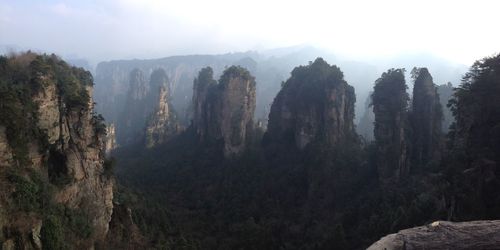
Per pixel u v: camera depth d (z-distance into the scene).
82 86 58.25
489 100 55.31
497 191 48.56
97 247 48.62
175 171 128.38
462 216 49.41
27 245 34.06
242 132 126.19
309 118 108.50
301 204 94.62
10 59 50.72
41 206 38.09
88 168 50.34
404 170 85.38
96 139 53.44
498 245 17.23
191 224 87.44
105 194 53.62
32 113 42.81
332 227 76.62
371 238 66.12
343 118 106.62
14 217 34.06
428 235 17.39
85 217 47.38
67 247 39.00
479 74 60.06
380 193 81.19
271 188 102.19
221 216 95.06
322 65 114.44
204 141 138.50
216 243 77.81
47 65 49.56
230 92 127.69
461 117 59.47
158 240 63.00
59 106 47.94
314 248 70.81
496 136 52.06
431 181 71.38
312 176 96.25
